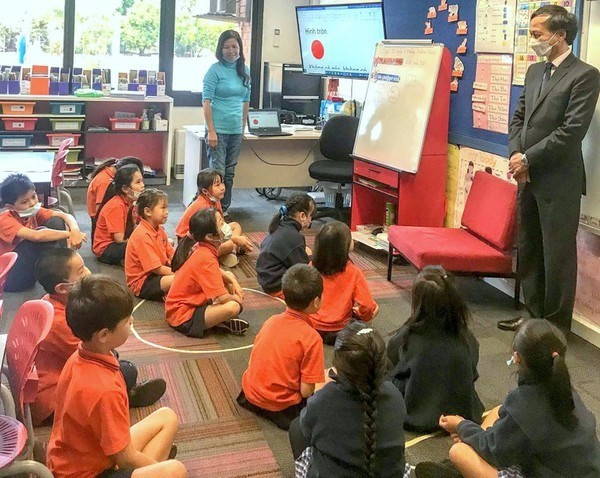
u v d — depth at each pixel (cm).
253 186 587
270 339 257
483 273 377
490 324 368
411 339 253
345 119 556
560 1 352
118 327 182
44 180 404
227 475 229
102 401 178
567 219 337
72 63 693
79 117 660
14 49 675
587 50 341
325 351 316
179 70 726
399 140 459
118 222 435
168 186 685
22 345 186
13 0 664
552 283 346
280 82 655
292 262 376
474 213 406
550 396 186
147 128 691
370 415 182
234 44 523
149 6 701
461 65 443
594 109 327
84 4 685
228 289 369
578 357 332
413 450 246
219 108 531
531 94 347
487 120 422
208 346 327
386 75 480
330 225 316
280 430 257
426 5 477
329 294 319
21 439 167
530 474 192
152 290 375
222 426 259
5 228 372
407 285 425
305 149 595
